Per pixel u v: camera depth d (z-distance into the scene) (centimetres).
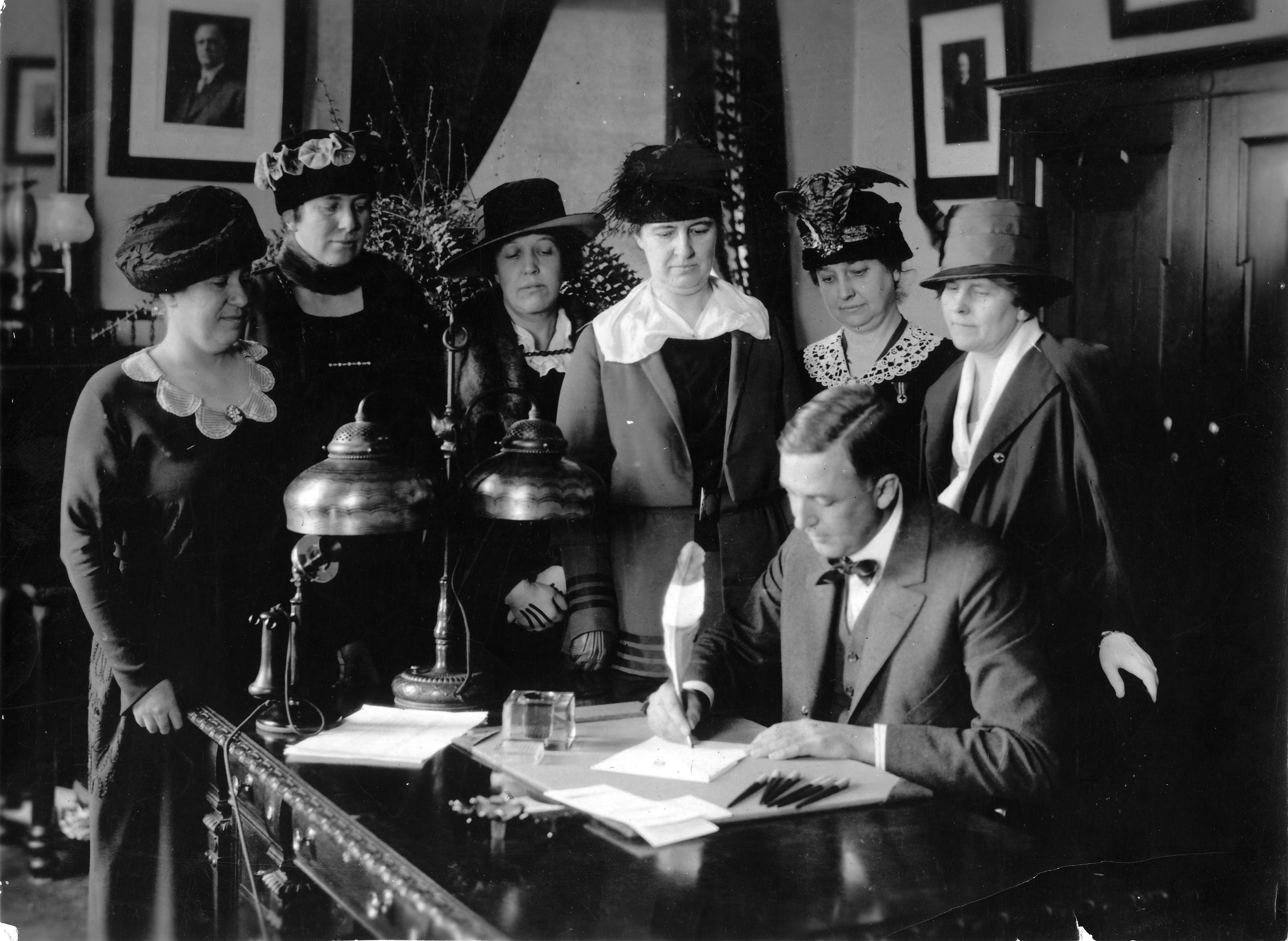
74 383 265
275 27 270
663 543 289
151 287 266
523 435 251
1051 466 276
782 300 286
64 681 269
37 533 266
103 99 263
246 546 277
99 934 273
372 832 184
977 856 178
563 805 194
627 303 290
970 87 280
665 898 162
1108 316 279
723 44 286
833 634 250
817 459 242
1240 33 272
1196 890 279
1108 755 272
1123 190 280
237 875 241
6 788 268
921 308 281
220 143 269
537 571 292
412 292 283
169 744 274
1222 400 282
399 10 276
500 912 158
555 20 284
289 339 276
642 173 287
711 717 245
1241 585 284
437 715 246
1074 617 275
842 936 156
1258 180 276
